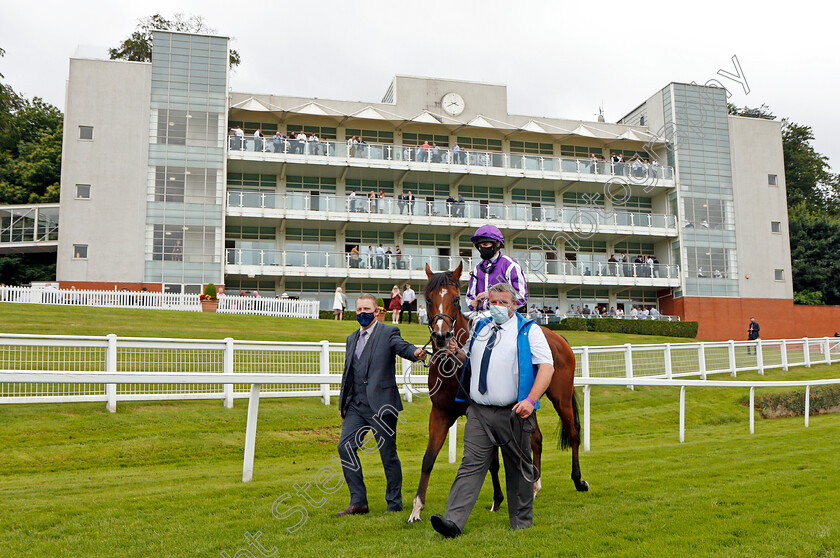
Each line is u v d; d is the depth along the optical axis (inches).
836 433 438.0
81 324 781.9
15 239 1560.0
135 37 1854.1
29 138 1973.4
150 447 378.3
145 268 1352.1
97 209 1352.1
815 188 2215.8
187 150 1400.1
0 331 672.4
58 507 211.2
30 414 404.8
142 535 177.8
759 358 858.8
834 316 1685.5
